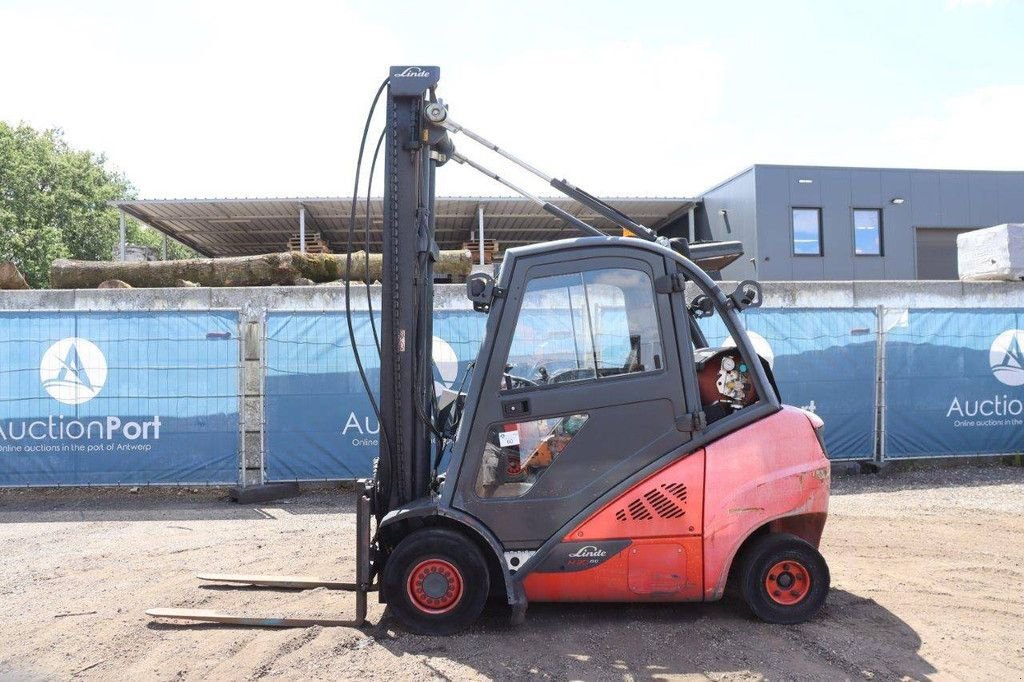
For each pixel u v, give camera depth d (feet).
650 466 14.66
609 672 13.12
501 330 14.97
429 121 16.07
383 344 15.98
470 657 13.69
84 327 29.91
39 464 29.81
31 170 134.21
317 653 13.87
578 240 15.23
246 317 30.66
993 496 28.60
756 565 15.15
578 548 14.58
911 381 33.32
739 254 18.21
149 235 171.01
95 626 15.51
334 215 80.64
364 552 14.97
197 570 19.88
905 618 15.67
